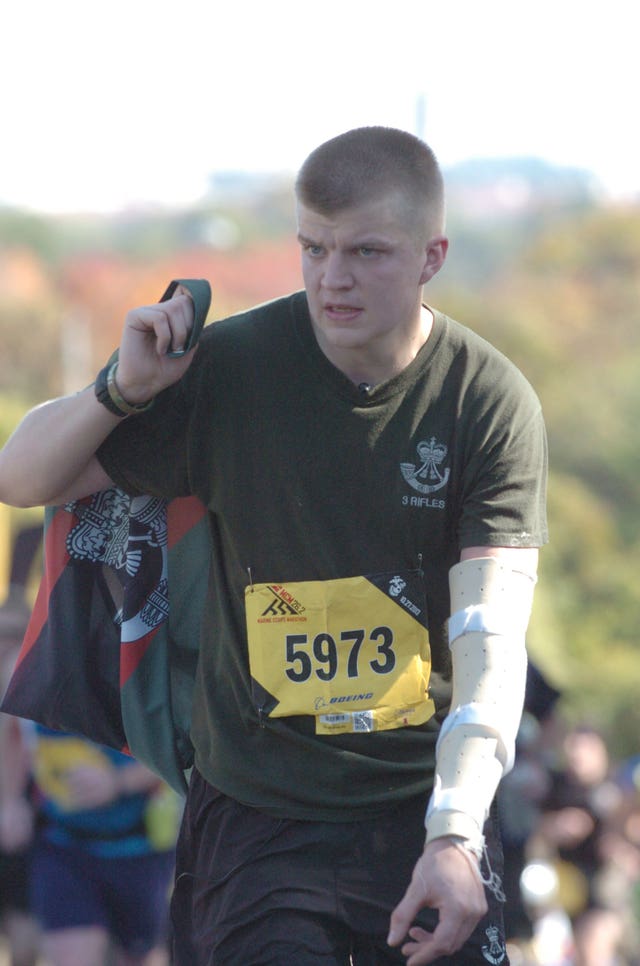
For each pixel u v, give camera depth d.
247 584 5.75
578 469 84.00
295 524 5.61
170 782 6.43
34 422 5.73
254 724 5.73
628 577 55.22
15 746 12.26
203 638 6.05
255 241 159.88
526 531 5.52
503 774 5.30
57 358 98.69
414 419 5.53
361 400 5.50
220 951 5.67
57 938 11.23
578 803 14.59
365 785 5.67
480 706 5.27
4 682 11.94
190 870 6.06
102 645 6.34
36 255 152.00
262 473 5.62
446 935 4.92
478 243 169.75
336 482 5.55
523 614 5.46
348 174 5.17
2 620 12.10
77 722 6.39
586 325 112.06
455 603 5.48
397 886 5.63
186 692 6.37
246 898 5.64
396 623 5.64
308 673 5.66
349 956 5.63
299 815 5.67
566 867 14.62
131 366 5.43
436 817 5.09
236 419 5.63
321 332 5.54
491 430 5.52
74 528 6.28
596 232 129.38
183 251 150.75
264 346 5.62
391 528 5.58
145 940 11.45
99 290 115.75
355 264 5.23
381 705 5.64
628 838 16.81
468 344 5.59
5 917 13.25
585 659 47.03
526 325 90.12
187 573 6.29
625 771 17.09
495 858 5.83
